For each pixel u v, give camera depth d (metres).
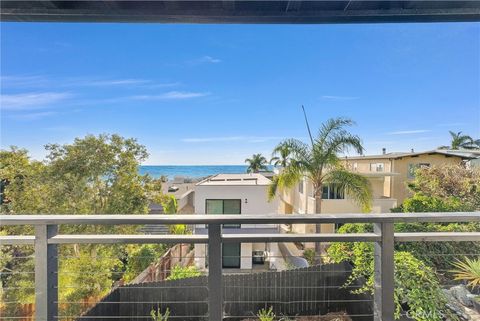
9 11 1.60
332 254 3.10
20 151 8.28
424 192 8.90
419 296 2.02
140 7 1.62
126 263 6.00
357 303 2.53
